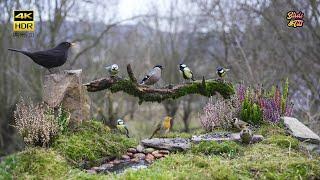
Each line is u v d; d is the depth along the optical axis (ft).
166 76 63.16
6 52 49.49
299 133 20.61
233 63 45.78
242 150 18.49
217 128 22.76
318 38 40.29
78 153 17.90
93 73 48.19
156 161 17.76
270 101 23.73
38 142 17.94
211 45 58.39
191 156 17.88
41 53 18.71
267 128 21.74
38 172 16.07
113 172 17.10
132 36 55.52
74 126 19.62
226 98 22.99
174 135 22.70
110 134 20.68
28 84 47.83
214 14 45.50
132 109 57.72
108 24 50.16
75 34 49.24
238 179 15.17
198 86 22.22
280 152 17.98
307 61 43.73
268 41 45.55
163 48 63.26
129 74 20.77
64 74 19.53
